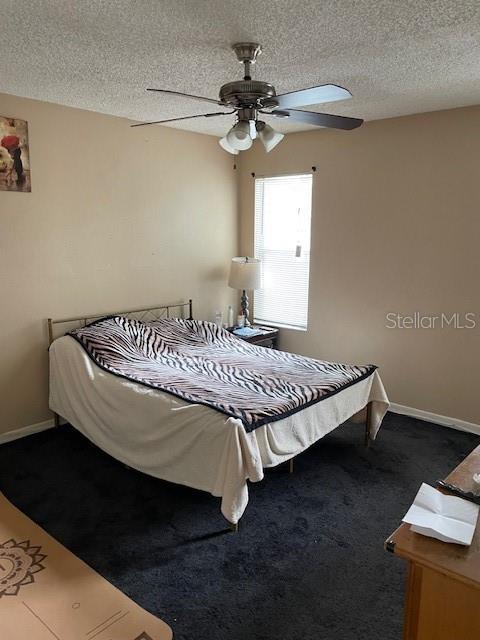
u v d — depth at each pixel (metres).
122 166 3.95
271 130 2.54
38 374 3.67
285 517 2.66
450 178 3.64
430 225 3.79
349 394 3.22
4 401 3.52
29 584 2.14
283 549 2.40
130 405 2.92
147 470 2.83
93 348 3.42
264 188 4.87
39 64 2.61
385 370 4.23
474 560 1.31
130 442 2.96
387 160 3.94
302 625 1.94
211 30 2.15
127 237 4.08
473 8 1.93
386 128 3.90
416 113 3.71
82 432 3.35
